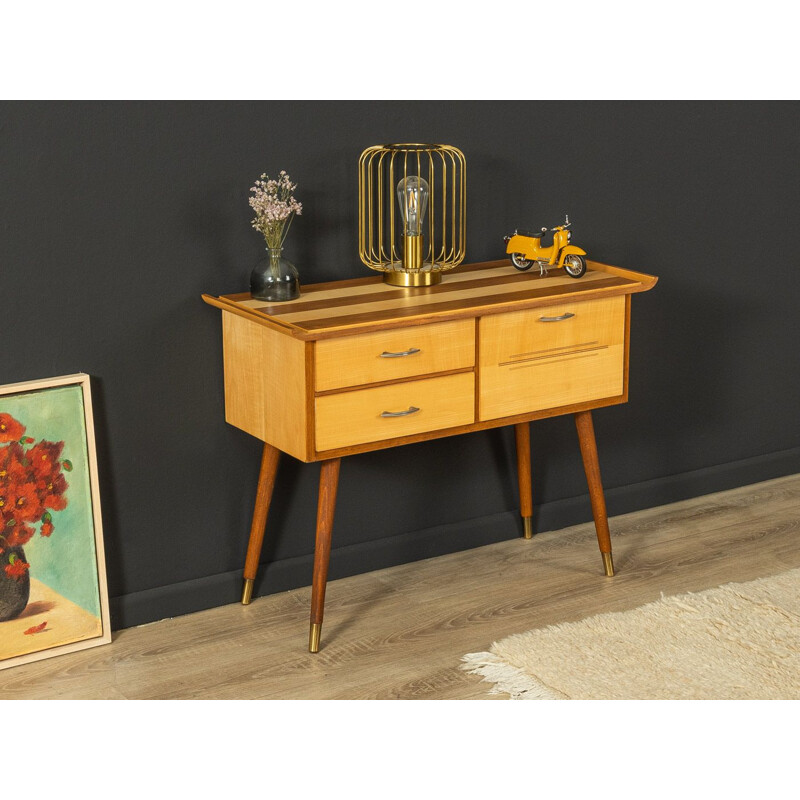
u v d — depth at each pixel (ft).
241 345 9.55
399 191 10.01
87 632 9.56
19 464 9.09
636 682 9.01
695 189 12.23
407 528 11.31
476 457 11.57
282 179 9.90
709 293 12.64
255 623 10.07
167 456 9.91
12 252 8.86
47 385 9.12
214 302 9.54
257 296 9.60
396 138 10.39
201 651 9.57
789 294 13.25
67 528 9.36
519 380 9.82
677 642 9.62
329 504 9.31
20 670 9.22
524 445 11.54
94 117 8.98
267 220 9.37
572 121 11.28
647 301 12.21
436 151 10.60
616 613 10.12
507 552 11.54
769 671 9.14
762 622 9.92
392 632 9.89
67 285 9.14
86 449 9.37
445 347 9.33
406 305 9.43
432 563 11.29
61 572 9.39
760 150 12.58
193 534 10.19
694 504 12.82
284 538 10.68
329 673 9.21
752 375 13.23
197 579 10.29
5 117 8.64
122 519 9.81
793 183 12.92
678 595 10.46
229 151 9.61
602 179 11.60
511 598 10.52
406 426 9.32
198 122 9.42
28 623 9.29
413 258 10.13
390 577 10.97
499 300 9.58
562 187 11.39
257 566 10.41
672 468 12.91
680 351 12.60
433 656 9.48
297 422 8.97
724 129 12.25
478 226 11.03
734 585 10.62
